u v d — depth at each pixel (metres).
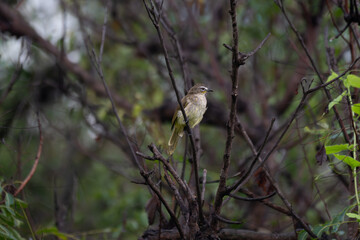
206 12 15.12
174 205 8.65
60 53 14.79
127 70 16.92
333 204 10.87
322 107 9.31
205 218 7.32
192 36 15.49
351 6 8.88
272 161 11.54
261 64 14.70
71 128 14.84
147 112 14.23
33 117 12.45
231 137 6.86
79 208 14.87
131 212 14.62
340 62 11.59
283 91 14.69
